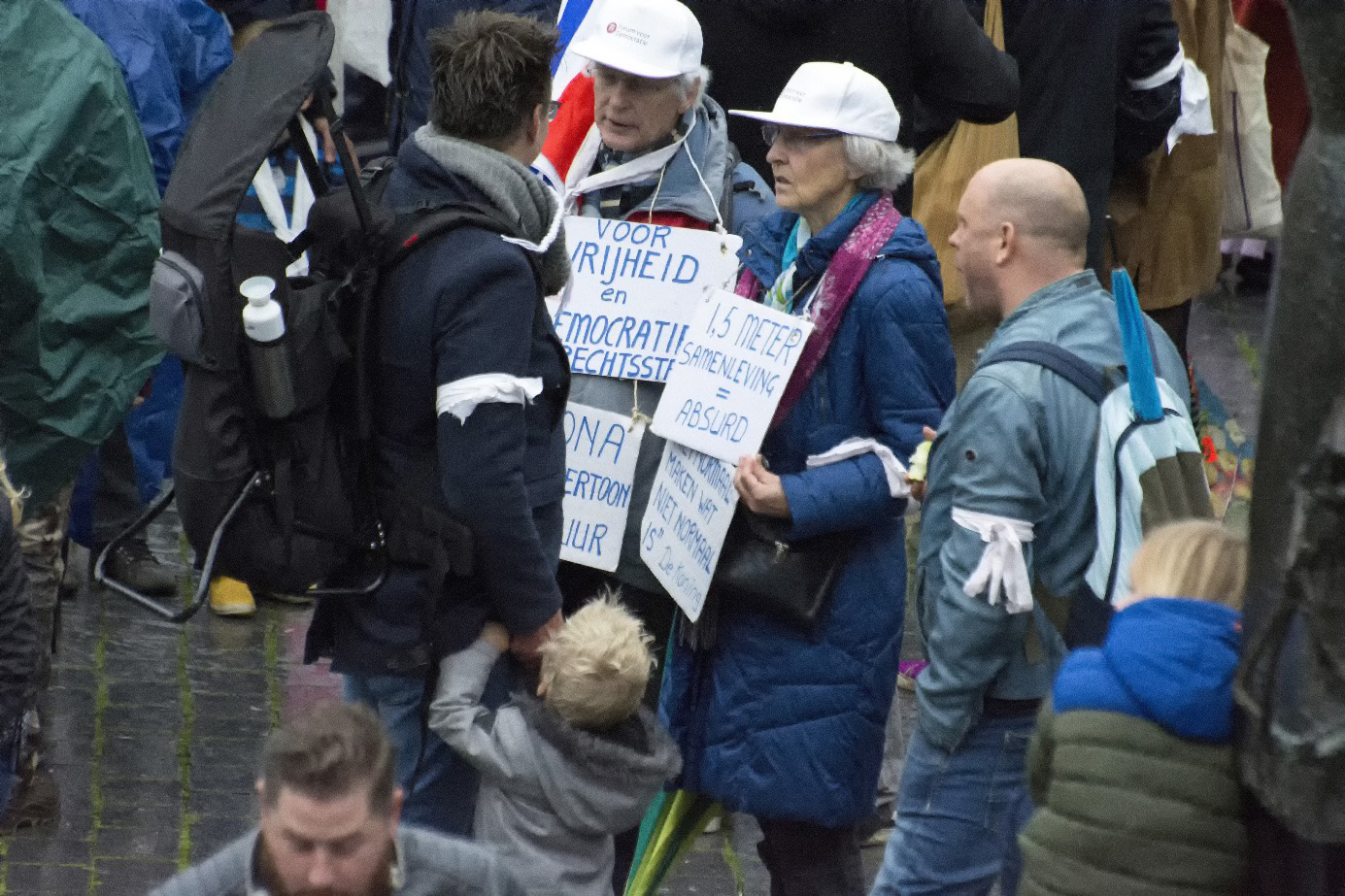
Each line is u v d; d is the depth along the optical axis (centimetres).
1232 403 3031
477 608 1508
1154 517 1418
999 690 1495
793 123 1636
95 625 2358
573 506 1789
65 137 1936
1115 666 1141
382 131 3092
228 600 2400
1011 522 1438
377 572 1495
